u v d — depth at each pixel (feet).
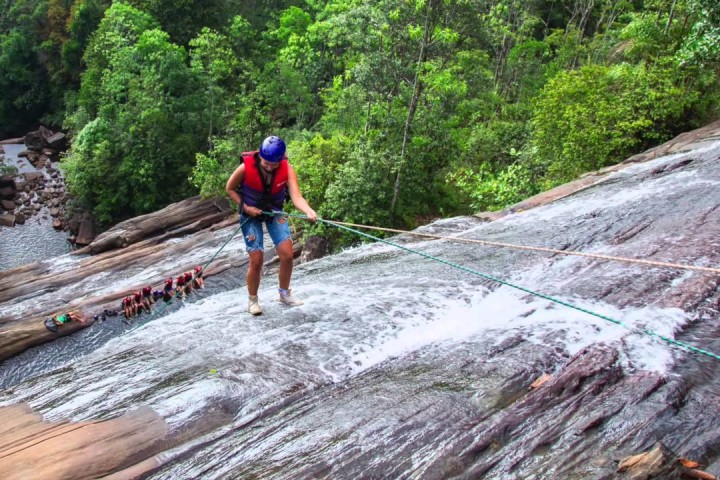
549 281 24.38
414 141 64.95
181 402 16.35
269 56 135.95
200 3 131.34
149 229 86.58
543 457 14.28
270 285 26.61
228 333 20.61
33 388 18.52
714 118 56.24
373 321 21.26
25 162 137.69
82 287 70.13
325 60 116.06
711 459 14.08
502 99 98.78
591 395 16.39
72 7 150.71
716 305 20.98
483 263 26.99
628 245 27.35
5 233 103.96
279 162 18.04
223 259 72.33
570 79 60.34
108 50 116.37
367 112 71.67
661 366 17.40
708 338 19.03
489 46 108.47
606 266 25.08
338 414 15.88
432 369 18.22
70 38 150.71
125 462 14.42
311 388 17.40
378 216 63.72
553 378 16.89
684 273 23.38
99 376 18.51
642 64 62.95
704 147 45.11
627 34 65.41
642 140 57.16
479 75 91.45
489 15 98.48
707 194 32.68
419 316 21.83
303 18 132.36
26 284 70.74
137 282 68.33
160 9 128.88
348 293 24.17
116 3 122.31
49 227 108.06
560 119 59.62
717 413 15.38
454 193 70.28
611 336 19.26
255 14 153.07
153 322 23.67
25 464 14.06
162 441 15.06
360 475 13.66
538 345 19.10
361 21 66.28
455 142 71.20
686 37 58.39
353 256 31.14
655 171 40.81
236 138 96.37
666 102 54.29
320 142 71.82
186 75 104.68
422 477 13.61
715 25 53.67
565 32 122.31
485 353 18.86
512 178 60.08
